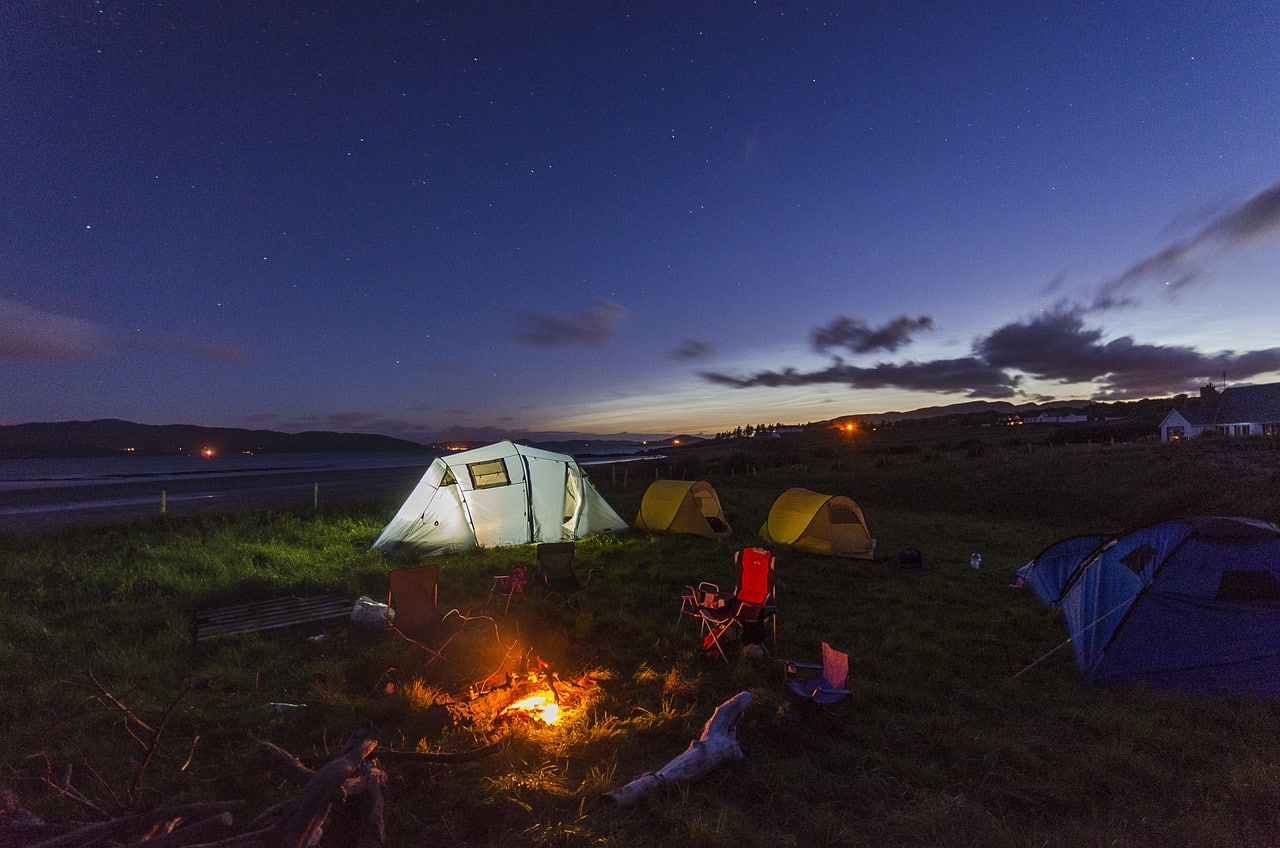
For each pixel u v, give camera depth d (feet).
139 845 8.54
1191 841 11.74
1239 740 16.22
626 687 18.79
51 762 13.29
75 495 100.22
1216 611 20.45
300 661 20.56
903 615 27.37
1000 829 11.89
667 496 48.32
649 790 12.59
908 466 103.50
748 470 122.11
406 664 19.95
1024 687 19.90
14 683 18.08
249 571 32.45
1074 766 14.51
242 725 15.49
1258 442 85.81
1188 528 22.21
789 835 11.65
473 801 12.19
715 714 15.12
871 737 15.97
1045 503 69.72
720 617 22.12
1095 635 21.70
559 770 13.73
